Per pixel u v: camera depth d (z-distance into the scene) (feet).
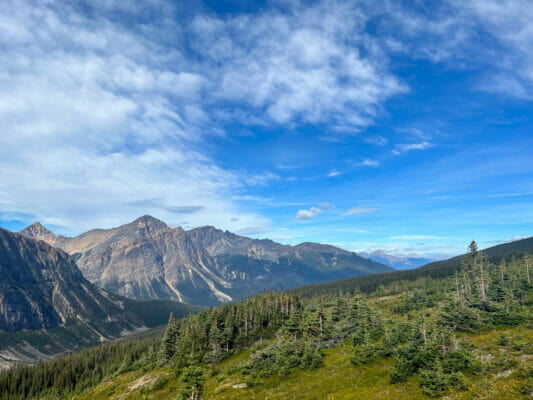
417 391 132.67
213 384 228.84
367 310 273.33
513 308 238.68
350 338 258.37
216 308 385.50
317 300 570.46
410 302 361.71
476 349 164.96
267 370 216.95
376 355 187.01
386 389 142.92
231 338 330.95
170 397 229.45
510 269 432.66
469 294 295.69
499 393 109.70
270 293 455.63
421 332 179.63
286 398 165.07
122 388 285.23
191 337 327.88
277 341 268.41
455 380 128.67
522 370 121.60
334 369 190.08
